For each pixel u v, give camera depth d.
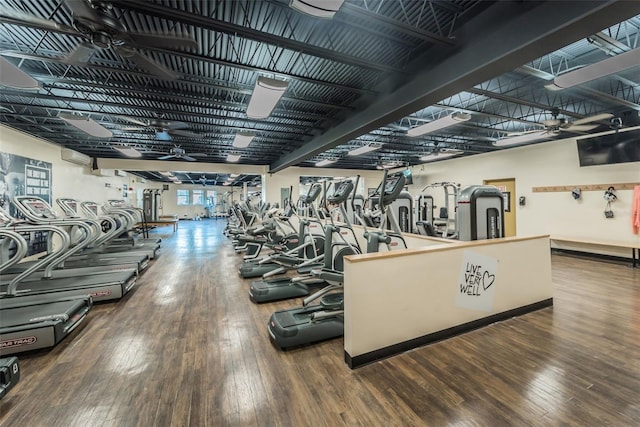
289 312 2.77
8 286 3.24
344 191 3.34
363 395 1.83
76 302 2.88
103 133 5.33
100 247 6.50
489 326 2.82
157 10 2.34
